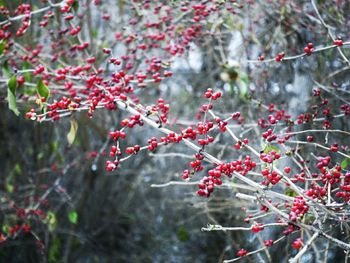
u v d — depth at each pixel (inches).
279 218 110.3
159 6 157.8
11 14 175.8
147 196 239.8
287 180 96.5
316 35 159.8
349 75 160.9
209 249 213.9
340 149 139.4
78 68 135.3
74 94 135.5
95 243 232.1
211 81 206.7
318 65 159.2
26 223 180.9
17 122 215.2
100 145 218.5
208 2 165.2
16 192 201.6
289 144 145.4
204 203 161.6
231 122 182.9
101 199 230.7
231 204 158.4
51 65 185.2
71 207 209.6
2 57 151.9
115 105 109.1
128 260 231.9
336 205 96.0
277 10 170.1
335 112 152.6
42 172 204.5
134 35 161.8
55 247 192.2
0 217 197.6
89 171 221.8
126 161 231.8
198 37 165.2
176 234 229.5
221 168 94.9
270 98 172.4
